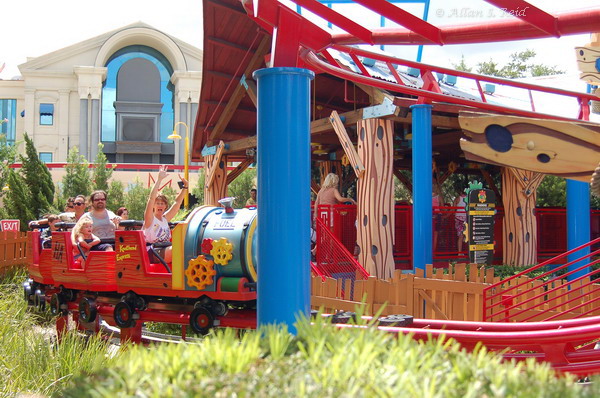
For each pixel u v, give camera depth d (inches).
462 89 606.5
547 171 170.1
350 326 127.5
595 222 731.4
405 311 309.0
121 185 1395.2
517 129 172.2
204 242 285.7
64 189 1424.7
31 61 2861.7
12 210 1155.9
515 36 175.5
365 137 498.6
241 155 793.6
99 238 370.0
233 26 597.0
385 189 495.5
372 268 483.2
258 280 176.4
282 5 184.2
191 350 103.2
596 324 184.2
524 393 83.9
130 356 106.2
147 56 3024.1
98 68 2869.1
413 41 200.5
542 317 306.7
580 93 384.8
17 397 211.8
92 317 340.5
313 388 85.7
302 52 303.4
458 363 94.5
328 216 511.8
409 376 88.4
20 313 364.8
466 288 291.9
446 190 1130.7
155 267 323.3
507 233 616.1
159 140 3009.4
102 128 2984.7
